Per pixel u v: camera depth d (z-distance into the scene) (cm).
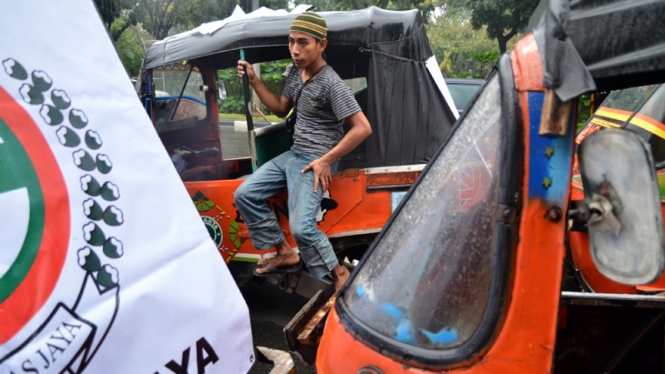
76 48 103
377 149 291
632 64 87
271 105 288
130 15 1723
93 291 94
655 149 238
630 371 169
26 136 89
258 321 321
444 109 305
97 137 102
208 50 293
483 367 98
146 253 106
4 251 81
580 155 91
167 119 384
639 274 83
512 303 95
